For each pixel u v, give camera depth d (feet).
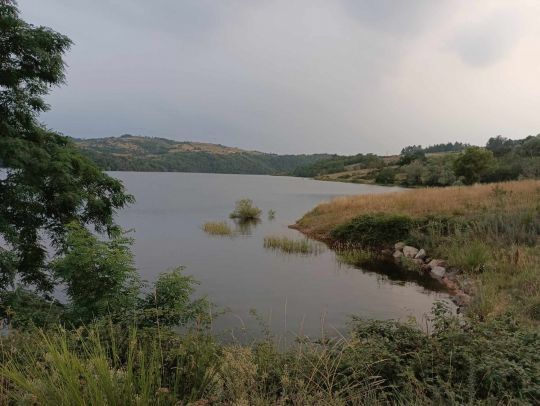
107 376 7.39
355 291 37.45
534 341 14.19
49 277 28.50
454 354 12.68
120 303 17.24
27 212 26.99
